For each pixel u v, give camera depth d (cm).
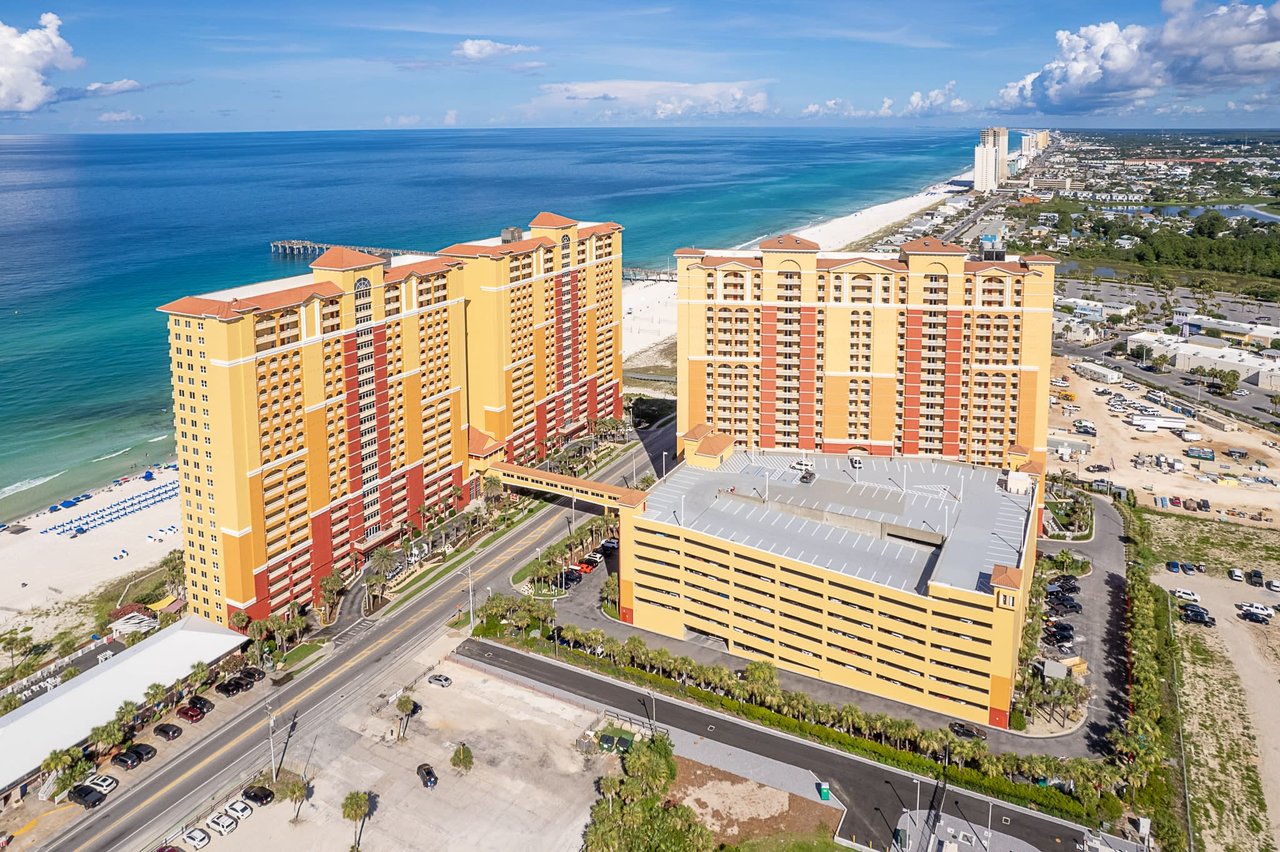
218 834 15162
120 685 18275
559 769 16812
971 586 17675
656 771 15788
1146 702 17600
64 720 17262
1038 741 17438
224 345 19188
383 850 14875
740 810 15638
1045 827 15250
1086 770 15738
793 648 19800
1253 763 16988
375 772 16725
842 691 19175
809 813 15575
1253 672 19812
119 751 17125
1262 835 15250
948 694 18175
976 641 17575
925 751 16725
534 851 14862
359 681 19450
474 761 16988
